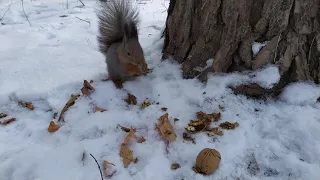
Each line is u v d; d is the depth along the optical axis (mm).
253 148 392
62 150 401
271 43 452
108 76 591
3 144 436
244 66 471
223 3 462
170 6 569
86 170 374
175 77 517
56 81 575
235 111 442
